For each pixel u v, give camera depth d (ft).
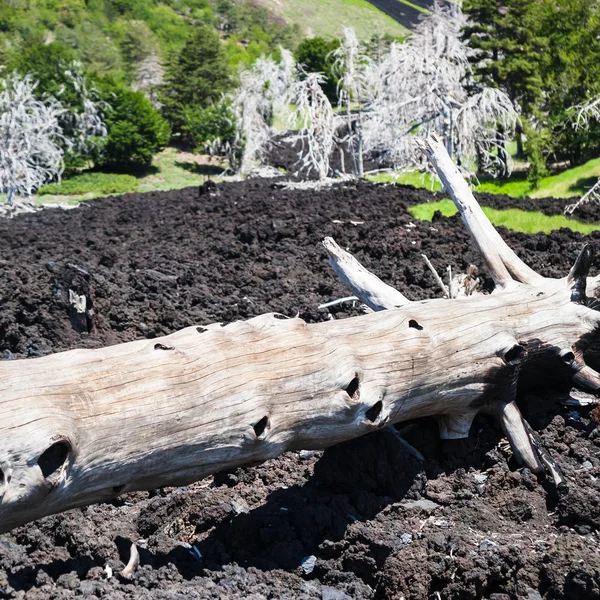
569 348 18.85
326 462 16.38
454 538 14.14
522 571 13.51
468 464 17.33
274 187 81.56
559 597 13.05
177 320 28.91
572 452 17.42
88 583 12.55
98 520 15.79
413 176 96.68
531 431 17.44
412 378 15.99
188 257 42.19
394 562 13.66
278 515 15.21
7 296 29.17
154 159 167.43
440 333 16.90
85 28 338.34
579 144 102.32
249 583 13.35
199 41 201.87
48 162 130.11
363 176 95.86
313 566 14.20
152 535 15.24
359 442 16.26
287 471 17.51
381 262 37.96
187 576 13.66
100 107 157.38
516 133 112.57
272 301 31.73
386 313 17.08
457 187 22.06
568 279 19.69
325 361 14.75
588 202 63.77
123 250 46.19
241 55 297.12
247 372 13.88
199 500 15.84
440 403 16.72
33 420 11.21
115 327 28.40
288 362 14.39
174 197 82.02
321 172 95.45
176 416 12.84
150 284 33.73
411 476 16.30
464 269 35.24
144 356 13.23
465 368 16.88
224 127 154.20
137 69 271.90
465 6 119.96
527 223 51.31
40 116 125.08
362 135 103.86
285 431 14.25
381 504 15.71
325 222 50.37
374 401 15.03
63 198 133.18
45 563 13.58
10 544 13.92
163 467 12.94
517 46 114.11
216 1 447.83
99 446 12.01
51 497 11.58
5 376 11.62
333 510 15.19
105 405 12.21
